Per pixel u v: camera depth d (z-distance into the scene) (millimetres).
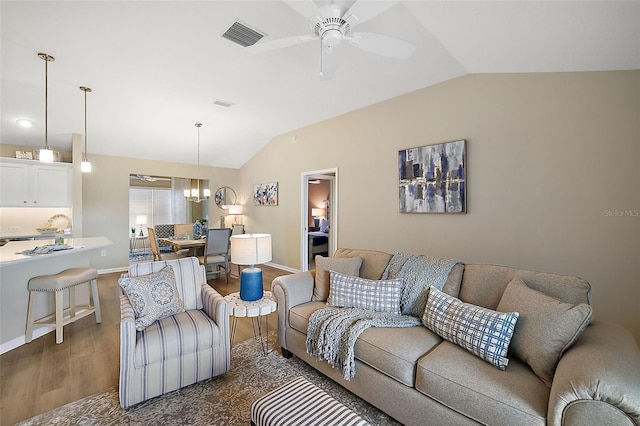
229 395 1969
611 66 2506
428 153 3605
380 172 4156
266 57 2963
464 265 2143
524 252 2982
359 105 4277
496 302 1839
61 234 4770
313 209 8500
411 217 3822
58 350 2570
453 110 3416
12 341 2592
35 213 4934
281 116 4738
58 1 2139
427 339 1778
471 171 3293
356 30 2525
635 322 2498
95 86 3504
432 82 3525
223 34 2572
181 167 6574
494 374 1417
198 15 2334
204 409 1833
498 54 2686
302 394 1393
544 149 2863
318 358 2004
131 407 1838
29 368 2279
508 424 1244
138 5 2211
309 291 2553
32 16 2283
